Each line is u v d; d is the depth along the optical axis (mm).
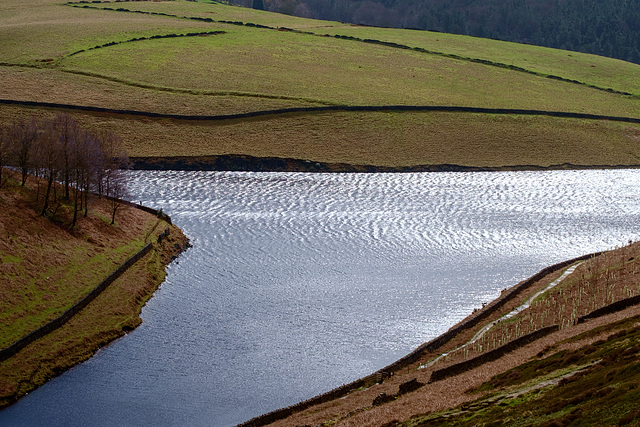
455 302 72750
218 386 56250
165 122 141125
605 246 92750
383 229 98812
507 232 98625
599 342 46281
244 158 131625
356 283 78125
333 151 137250
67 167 84875
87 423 51031
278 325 67062
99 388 55719
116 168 99625
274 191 117562
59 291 68188
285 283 77875
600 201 116875
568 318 59906
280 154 133625
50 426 50625
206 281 78125
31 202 82500
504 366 48469
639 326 47188
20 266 69062
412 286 77375
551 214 108625
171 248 87500
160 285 76750
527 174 134625
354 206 110312
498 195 119375
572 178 132500
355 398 49094
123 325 65688
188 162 129500
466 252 89688
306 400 51031
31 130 90750
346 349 62312
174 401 54062
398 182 126000
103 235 83062
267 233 95875
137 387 56000
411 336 64750
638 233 99062
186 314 69375
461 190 121875
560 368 43812
